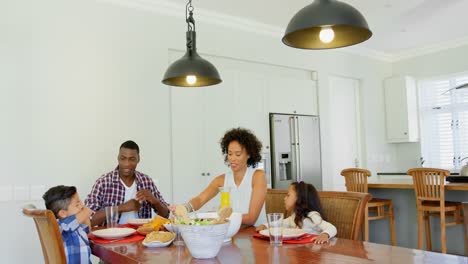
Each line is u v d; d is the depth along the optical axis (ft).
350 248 4.83
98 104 10.85
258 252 4.69
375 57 19.63
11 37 9.68
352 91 18.75
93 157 10.67
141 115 11.58
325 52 17.06
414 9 13.57
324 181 16.33
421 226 11.73
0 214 9.34
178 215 5.19
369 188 13.94
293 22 5.57
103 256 5.27
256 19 13.99
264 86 14.70
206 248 4.42
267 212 8.08
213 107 13.15
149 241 5.17
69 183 10.25
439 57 18.67
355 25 5.29
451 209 11.35
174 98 12.30
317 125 16.29
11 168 9.52
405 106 19.06
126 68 11.41
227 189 6.03
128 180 8.98
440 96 19.04
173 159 12.14
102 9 11.09
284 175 14.96
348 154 18.06
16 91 9.68
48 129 10.05
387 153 19.80
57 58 10.29
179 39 12.53
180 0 12.09
